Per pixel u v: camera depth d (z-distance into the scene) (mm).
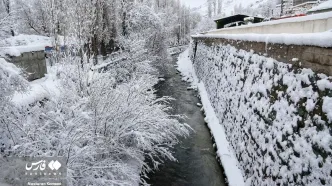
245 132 6438
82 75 6641
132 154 6316
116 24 20234
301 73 4008
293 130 4047
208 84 14328
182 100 14523
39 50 10602
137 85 6797
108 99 6148
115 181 4797
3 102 5020
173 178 6871
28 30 25359
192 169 7258
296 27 6875
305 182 3533
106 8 18406
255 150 5594
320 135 3350
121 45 17188
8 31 5598
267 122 5121
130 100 6516
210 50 15625
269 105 5137
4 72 4930
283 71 4668
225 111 9125
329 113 3215
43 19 24703
